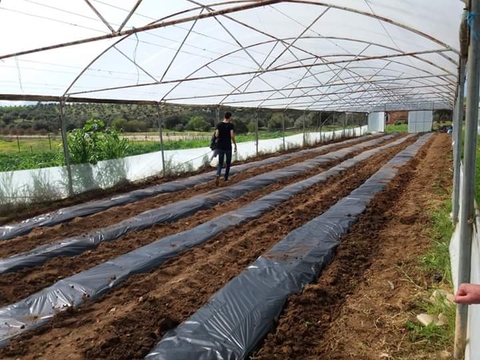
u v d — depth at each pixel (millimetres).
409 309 3596
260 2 4656
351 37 7430
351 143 23328
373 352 3016
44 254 5199
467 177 2602
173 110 26812
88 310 3816
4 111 20750
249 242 5562
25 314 3742
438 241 5184
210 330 3254
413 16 5109
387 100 22734
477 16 2406
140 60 7879
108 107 28391
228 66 9773
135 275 4598
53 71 7426
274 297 3768
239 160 15625
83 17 5500
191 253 5270
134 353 3004
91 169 9797
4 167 10453
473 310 2584
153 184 10750
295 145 21391
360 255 4898
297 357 2969
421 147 19031
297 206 7816
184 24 6527
